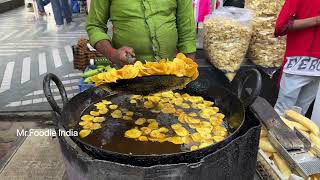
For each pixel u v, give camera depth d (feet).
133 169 3.97
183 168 4.07
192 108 6.43
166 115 6.15
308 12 8.48
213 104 6.64
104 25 7.70
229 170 4.65
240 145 4.63
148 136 5.35
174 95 7.07
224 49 9.09
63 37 23.71
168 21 7.29
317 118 8.29
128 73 5.40
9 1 35.94
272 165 5.74
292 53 9.08
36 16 30.89
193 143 5.13
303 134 6.33
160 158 4.21
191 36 7.91
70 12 28.07
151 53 7.35
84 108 6.35
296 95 9.62
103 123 5.80
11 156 9.26
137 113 6.23
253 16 9.42
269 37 9.40
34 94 14.20
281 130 6.20
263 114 6.62
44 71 16.85
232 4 11.57
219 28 8.93
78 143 4.72
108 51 6.79
